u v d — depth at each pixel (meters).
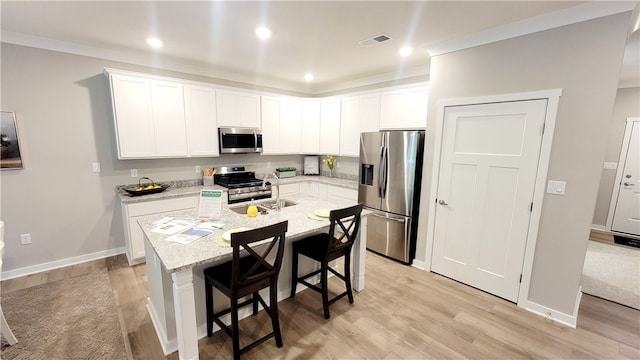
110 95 3.28
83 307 2.46
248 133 4.20
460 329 2.26
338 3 2.07
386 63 3.61
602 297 2.76
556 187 2.32
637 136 4.43
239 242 1.67
